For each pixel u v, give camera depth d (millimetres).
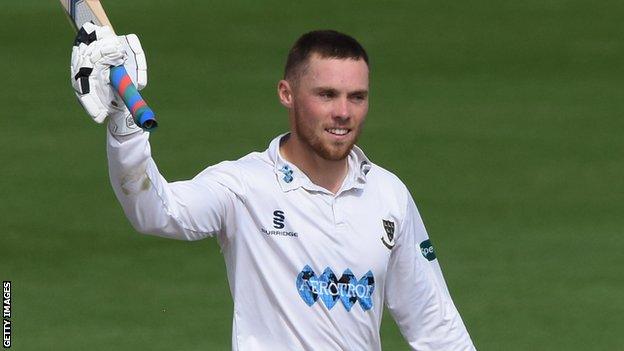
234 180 20859
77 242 41344
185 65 53750
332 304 20922
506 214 43531
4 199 43594
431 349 22781
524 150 47875
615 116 50719
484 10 59281
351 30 57000
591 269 40219
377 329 21750
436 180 45531
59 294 38406
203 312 37469
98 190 44406
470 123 49812
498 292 38750
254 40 55938
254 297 21016
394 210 21688
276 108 50469
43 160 46219
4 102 50406
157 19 57594
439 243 41594
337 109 20469
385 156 46938
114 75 18438
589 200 44594
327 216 21031
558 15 58969
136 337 36031
